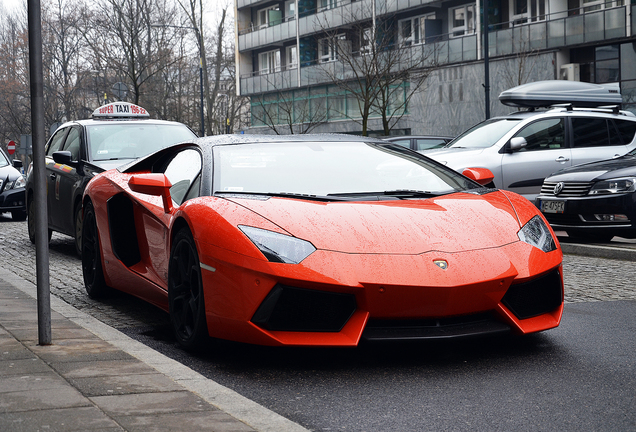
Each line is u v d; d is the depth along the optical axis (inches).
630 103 1077.8
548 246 158.7
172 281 169.3
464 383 135.8
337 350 161.0
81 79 2014.0
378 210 156.0
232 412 112.5
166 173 206.5
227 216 152.1
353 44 1501.0
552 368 145.2
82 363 136.2
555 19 1136.2
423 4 1395.2
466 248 147.6
